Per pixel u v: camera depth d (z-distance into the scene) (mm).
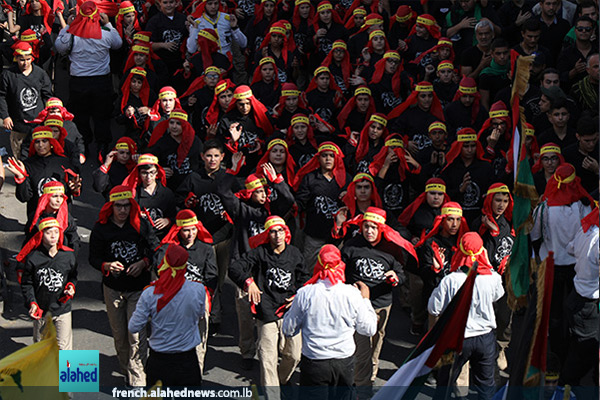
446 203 7625
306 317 6539
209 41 11820
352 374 6641
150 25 12445
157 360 6703
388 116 10156
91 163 11750
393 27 13117
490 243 7785
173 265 6609
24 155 9289
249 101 9836
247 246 8117
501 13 12906
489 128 9789
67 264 7379
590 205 6582
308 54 13078
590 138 8422
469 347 6785
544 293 4000
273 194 8398
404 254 7453
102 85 11250
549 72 9789
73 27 11047
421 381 5309
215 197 8266
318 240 8617
